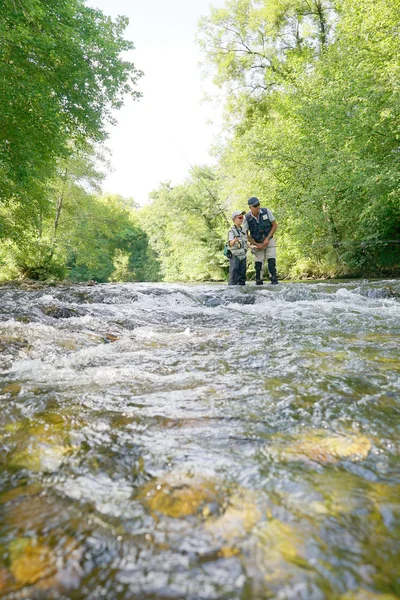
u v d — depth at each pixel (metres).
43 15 10.62
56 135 12.85
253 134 18.53
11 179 13.01
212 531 0.76
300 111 14.84
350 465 1.03
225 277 31.45
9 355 2.51
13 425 1.35
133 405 1.53
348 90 12.60
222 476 0.98
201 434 1.24
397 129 11.75
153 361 2.34
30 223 18.12
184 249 34.12
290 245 17.31
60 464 1.06
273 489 0.91
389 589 0.61
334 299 6.52
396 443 1.16
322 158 14.16
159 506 0.85
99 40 12.45
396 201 12.87
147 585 0.63
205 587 0.62
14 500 0.89
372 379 1.81
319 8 20.52
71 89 12.89
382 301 6.06
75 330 3.49
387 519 0.79
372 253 15.71
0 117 11.65
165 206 31.98
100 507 0.86
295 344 2.74
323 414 1.39
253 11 22.00
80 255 33.56
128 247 58.59
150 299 6.47
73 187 28.56
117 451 1.14
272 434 1.23
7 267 20.00
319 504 0.85
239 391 1.68
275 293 6.84
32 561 0.69
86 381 1.90
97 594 0.62
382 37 11.91
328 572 0.65
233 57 23.23
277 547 0.71
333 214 16.72
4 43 10.43
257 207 9.13
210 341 2.99
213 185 30.00
